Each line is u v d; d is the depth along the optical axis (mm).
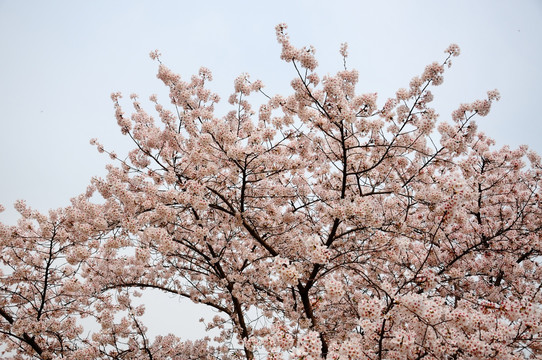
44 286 6652
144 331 7887
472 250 6641
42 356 6645
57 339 7047
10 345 7379
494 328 4125
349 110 5184
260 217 7059
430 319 3965
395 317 4227
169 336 8289
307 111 5867
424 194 5977
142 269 8031
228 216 7219
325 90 5273
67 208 5887
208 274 8359
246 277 7703
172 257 8156
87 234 5711
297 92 5492
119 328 7504
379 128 5812
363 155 6469
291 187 7406
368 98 5434
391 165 6742
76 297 7191
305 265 6691
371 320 4457
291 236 7293
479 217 8766
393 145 5957
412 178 6352
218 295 8523
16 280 7102
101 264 7699
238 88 6812
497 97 6184
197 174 6133
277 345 4125
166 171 6840
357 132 5855
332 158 6969
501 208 9125
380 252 6664
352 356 3844
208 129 5715
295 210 7188
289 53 5043
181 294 8211
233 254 8812
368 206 5453
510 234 8312
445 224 4543
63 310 7355
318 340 3691
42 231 6062
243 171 6062
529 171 9750
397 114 6328
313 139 6523
